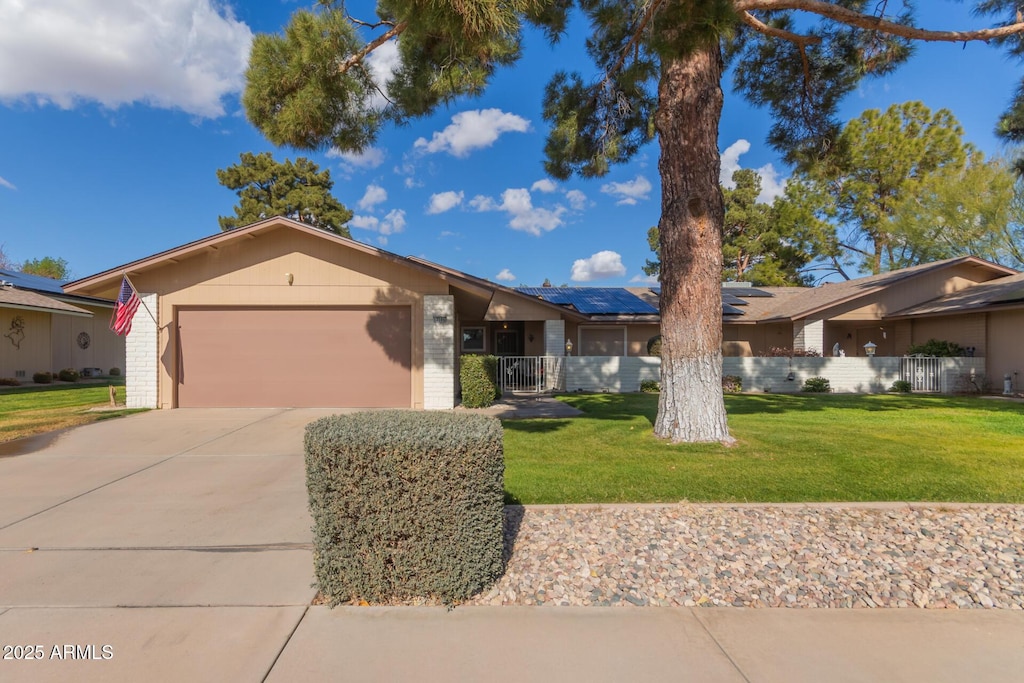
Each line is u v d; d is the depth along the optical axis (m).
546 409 11.92
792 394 16.72
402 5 4.89
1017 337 16.00
